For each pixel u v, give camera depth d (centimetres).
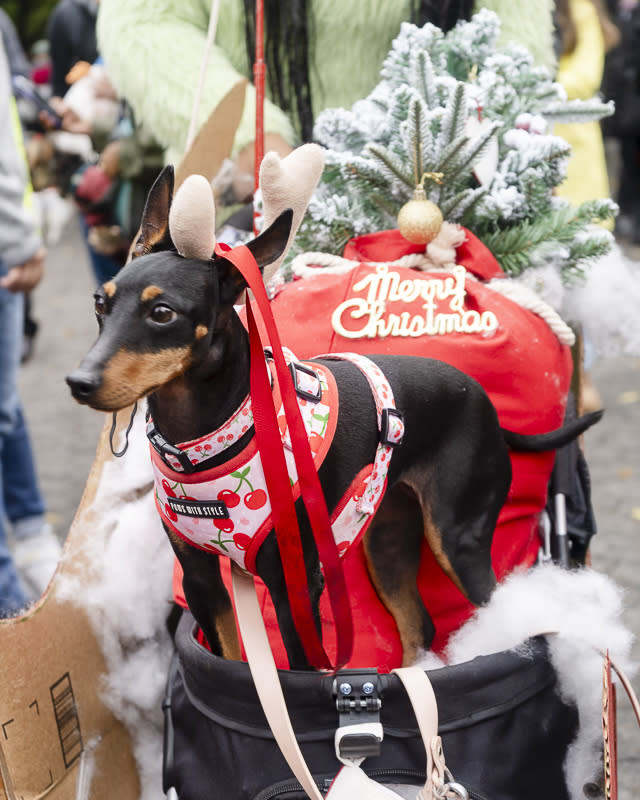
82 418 448
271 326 110
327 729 125
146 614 154
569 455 162
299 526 119
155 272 105
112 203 295
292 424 113
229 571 141
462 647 137
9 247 239
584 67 308
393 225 165
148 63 189
